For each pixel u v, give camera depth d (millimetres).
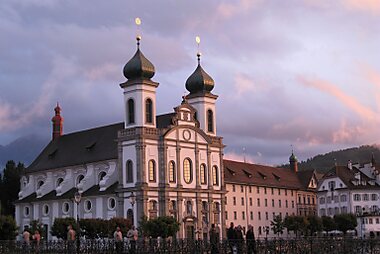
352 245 58844
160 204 117438
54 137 153500
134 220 115062
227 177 155125
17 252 80250
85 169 134375
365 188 175250
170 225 96812
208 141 128125
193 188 123125
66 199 132500
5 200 187375
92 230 104188
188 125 124312
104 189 123438
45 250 77438
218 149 130875
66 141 147750
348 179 178375
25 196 146250
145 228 96750
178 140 122000
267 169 177250
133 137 117062
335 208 178875
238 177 159500
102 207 123125
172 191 119062
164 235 96125
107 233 104562
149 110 120062
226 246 61250
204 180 126562
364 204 174625
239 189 157875
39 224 127125
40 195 141000
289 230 150625
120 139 119500
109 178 124438
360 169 185875
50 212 136750
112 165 126312
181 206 120312
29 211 142250
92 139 139625
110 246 70688
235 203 155500
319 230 150375
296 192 179875
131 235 70938
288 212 175000
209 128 132500
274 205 170000
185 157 123312
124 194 117938
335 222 154250
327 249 59500
